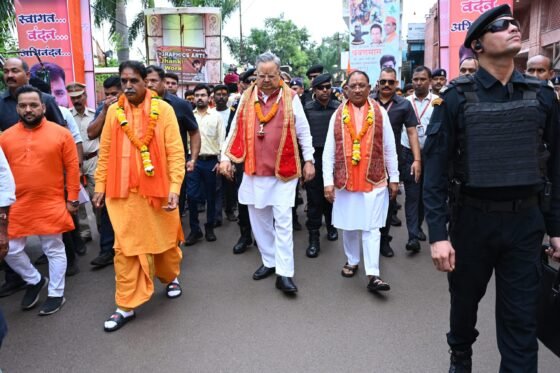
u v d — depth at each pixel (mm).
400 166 5305
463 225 2334
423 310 3775
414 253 5230
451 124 2289
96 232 6281
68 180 3910
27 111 3691
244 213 5375
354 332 3426
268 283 4406
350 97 4215
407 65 29203
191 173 5691
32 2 8312
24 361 3094
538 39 16250
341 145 4133
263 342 3299
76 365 3043
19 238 3736
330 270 4758
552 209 2303
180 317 3711
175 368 2992
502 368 2334
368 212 4066
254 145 4133
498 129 2170
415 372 2906
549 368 2924
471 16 7836
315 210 5270
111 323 3490
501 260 2324
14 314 3814
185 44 15359
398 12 13453
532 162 2156
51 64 7359
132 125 3580
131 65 3561
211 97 8664
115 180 3535
